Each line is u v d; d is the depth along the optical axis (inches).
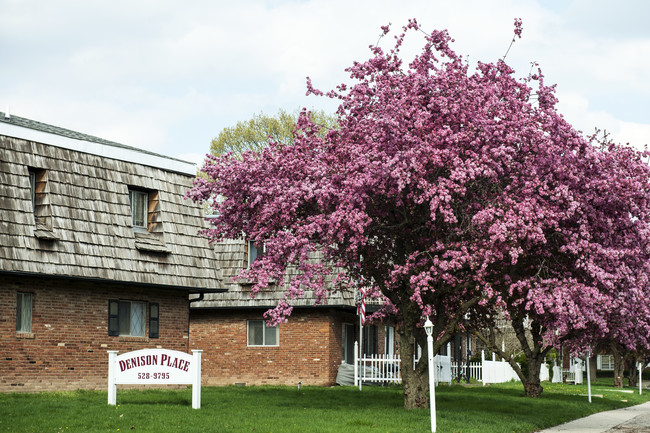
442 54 750.5
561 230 719.1
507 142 694.5
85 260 888.9
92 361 921.5
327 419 681.0
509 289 717.3
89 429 577.0
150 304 991.0
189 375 730.2
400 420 682.2
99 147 950.4
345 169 703.1
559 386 1584.6
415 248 770.8
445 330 792.3
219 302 1250.0
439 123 710.5
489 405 905.5
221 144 1971.0
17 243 832.3
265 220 738.2
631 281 721.6
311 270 741.9
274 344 1246.3
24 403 736.3
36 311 872.3
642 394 1482.5
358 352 1312.7
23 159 868.0
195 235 1025.5
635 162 729.0
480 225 680.4
